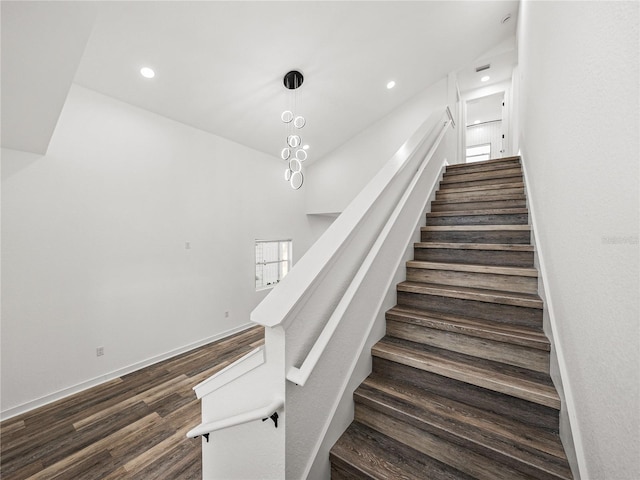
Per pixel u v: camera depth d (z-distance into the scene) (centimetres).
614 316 61
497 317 142
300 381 83
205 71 284
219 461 126
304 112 403
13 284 229
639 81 50
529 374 115
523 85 267
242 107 354
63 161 254
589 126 79
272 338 91
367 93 412
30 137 213
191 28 237
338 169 535
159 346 331
